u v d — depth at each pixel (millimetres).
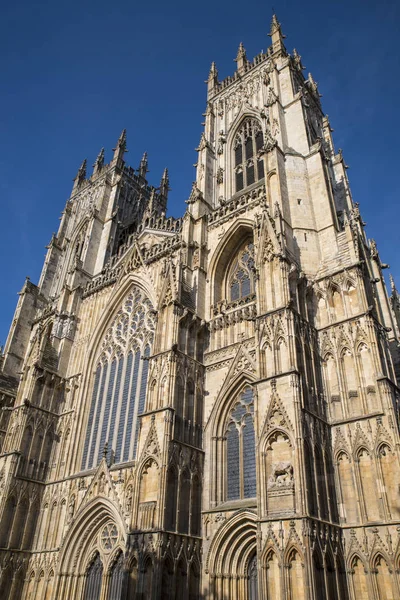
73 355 74688
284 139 69500
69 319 77562
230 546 44156
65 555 53625
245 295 60594
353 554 36594
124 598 41156
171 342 53156
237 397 51938
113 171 111500
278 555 34844
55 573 53250
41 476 63531
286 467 37688
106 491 53531
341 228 58938
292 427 38938
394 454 38062
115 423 61750
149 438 47750
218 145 83250
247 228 63531
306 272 52250
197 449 49688
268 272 49344
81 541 53812
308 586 32500
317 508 36594
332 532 36844
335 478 40156
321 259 53719
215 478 48406
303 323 46375
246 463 48000
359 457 40031
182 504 45562
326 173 62250
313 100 88188
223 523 44562
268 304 47156
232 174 77812
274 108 72500
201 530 46125
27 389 68188
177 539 43250
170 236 74875
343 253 51844
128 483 52500
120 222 103625
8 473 60438
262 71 86812
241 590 42531
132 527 44188
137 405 60469
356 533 37188
